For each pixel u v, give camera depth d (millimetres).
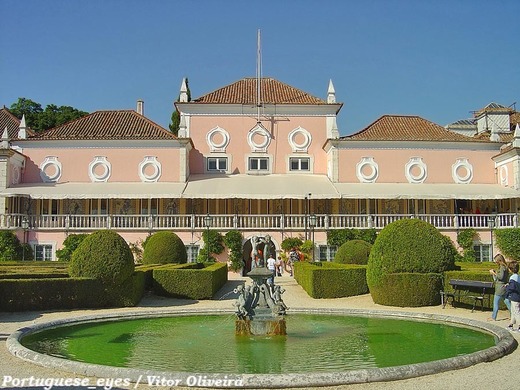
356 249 32562
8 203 43781
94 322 18141
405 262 22781
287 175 48562
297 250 41719
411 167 47531
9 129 53500
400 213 46312
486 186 46906
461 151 48250
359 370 9961
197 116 49250
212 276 26125
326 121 49625
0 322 18484
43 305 21516
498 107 62375
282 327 15297
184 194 42281
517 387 9477
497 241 42938
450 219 43656
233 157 49000
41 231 42219
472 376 10227
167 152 46562
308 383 9523
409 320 18562
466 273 21828
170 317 19719
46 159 46688
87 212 45500
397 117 51969
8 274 23062
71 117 75500
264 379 9508
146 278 26484
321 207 46125
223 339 14820
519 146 45344
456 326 16984
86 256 22656
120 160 46594
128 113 50969
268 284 15922
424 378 10102
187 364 11570
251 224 42625
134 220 42656
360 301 24688
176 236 36281
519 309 15977
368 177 47031
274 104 49156
